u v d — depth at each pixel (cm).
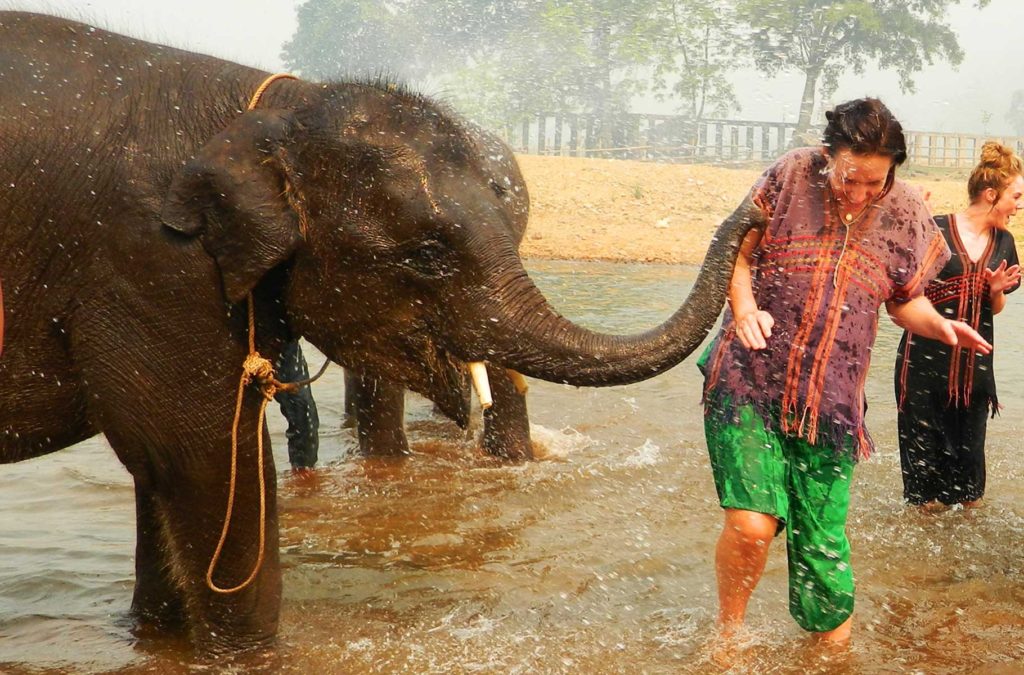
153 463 400
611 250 1606
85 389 396
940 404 582
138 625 446
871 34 2897
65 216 383
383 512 579
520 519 571
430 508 586
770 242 416
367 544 534
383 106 399
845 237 410
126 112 393
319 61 2920
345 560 514
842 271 409
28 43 395
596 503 598
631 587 486
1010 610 466
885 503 600
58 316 388
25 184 382
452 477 640
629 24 2784
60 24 405
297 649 421
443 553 523
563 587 484
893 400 822
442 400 412
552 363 383
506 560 514
